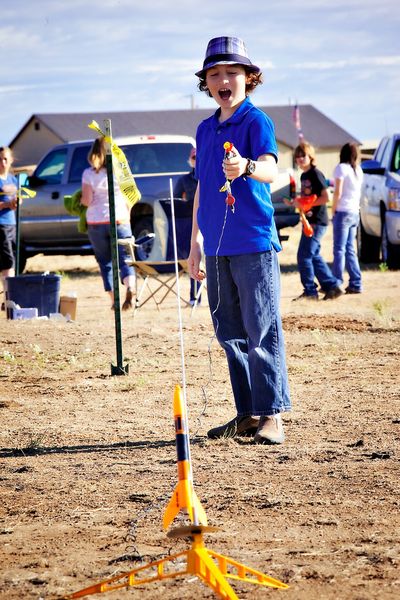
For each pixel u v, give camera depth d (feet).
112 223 39.34
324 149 350.64
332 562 17.88
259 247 26.91
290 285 74.33
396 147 83.25
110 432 29.86
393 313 54.24
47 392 36.37
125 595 16.56
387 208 79.97
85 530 20.33
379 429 28.91
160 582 17.10
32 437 29.40
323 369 39.27
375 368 39.17
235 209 26.91
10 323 53.98
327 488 22.81
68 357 43.55
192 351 44.21
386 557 18.02
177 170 80.89
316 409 32.07
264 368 27.37
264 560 18.08
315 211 61.67
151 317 56.34
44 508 22.03
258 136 26.08
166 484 23.67
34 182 86.74
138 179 79.66
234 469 24.82
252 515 20.94
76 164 85.20
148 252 78.28
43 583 17.28
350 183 63.36
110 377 38.96
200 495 22.54
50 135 329.93
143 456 26.71
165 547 19.02
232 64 26.27
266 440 27.48
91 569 17.94
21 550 19.12
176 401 14.65
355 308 57.72
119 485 23.75
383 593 16.34
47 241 86.74
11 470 25.61
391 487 22.75
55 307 57.62
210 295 28.07
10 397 35.58
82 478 24.53
